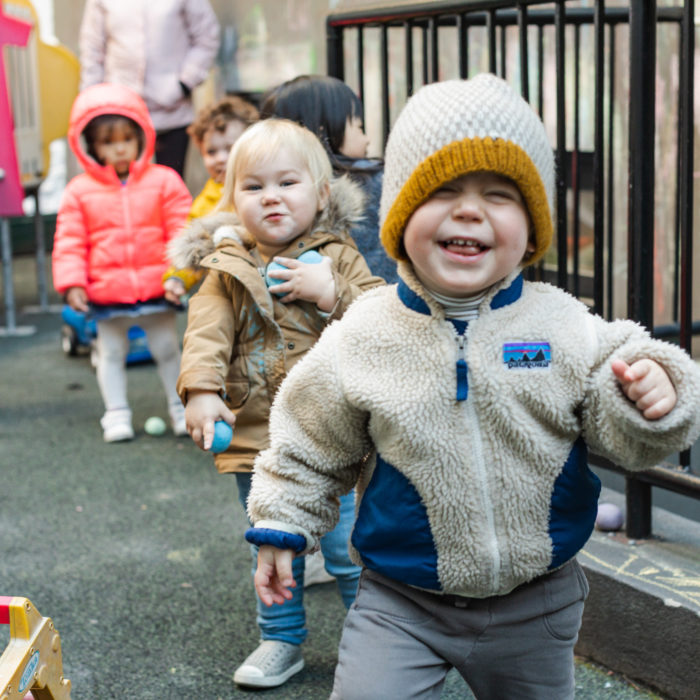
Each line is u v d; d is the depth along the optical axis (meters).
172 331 4.90
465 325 1.76
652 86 2.69
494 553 1.78
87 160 4.76
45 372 6.16
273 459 1.91
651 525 2.90
